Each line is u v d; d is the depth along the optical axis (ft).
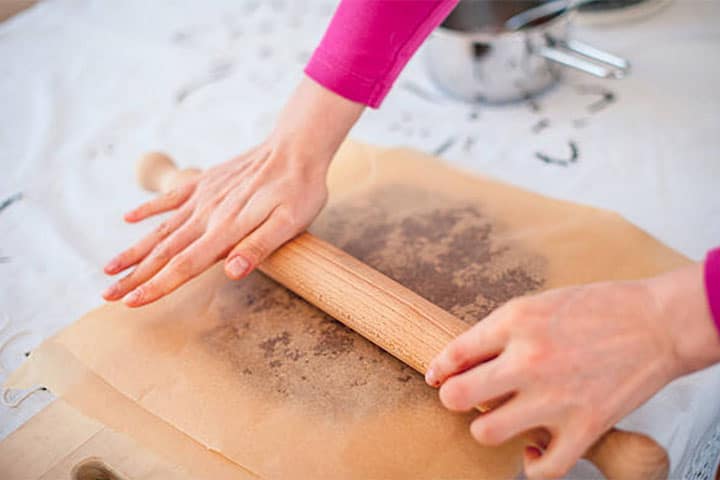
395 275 2.12
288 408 1.79
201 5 3.79
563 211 2.29
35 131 3.05
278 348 1.95
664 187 2.41
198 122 2.98
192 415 1.80
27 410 1.91
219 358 1.94
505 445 1.67
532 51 2.77
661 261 2.09
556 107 2.85
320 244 2.10
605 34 3.18
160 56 3.42
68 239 2.51
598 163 2.56
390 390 1.81
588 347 1.44
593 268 2.08
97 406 1.85
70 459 1.74
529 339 1.47
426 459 1.66
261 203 2.09
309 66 2.19
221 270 2.23
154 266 2.08
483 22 3.11
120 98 3.19
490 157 2.65
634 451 1.54
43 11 3.84
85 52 3.50
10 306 2.27
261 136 2.86
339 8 2.14
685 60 2.97
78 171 2.82
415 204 2.38
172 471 1.68
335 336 1.97
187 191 2.28
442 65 2.89
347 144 2.69
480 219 2.29
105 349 2.00
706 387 1.82
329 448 1.70
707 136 2.58
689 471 1.85
